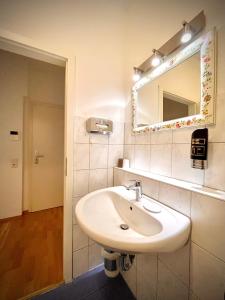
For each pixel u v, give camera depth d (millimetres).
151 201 913
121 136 1485
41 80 2604
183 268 731
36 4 1077
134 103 1326
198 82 809
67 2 1184
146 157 1182
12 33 1004
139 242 547
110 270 1125
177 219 694
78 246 1272
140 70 1238
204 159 719
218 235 583
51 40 1128
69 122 1213
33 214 2439
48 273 1307
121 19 1442
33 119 2547
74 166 1246
